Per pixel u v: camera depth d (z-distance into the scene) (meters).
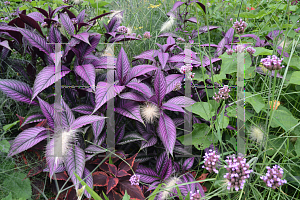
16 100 1.37
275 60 1.04
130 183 1.21
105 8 2.29
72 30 1.44
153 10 2.66
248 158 1.35
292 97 1.74
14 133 1.47
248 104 1.67
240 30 1.32
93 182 1.17
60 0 2.04
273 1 2.36
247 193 1.07
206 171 1.41
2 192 1.17
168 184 1.21
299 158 1.34
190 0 1.97
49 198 1.23
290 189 1.35
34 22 1.42
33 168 1.27
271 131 1.50
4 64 1.53
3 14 2.04
